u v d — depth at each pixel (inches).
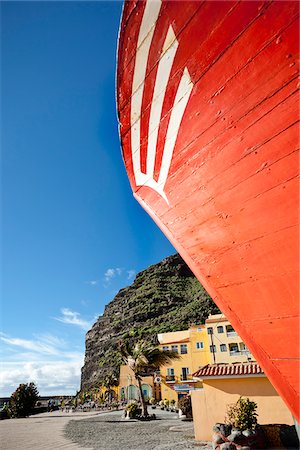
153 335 2738.7
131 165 126.0
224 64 83.0
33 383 1352.1
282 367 68.2
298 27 67.4
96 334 3932.1
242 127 79.9
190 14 88.9
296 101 69.1
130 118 119.5
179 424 633.0
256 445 292.4
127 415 840.3
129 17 107.8
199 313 3006.9
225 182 84.4
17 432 613.0
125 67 114.7
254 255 75.9
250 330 75.4
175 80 98.0
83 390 2999.5
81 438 489.1
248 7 75.7
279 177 71.9
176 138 100.4
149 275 4685.0
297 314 66.2
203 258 90.1
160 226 110.3
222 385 397.1
